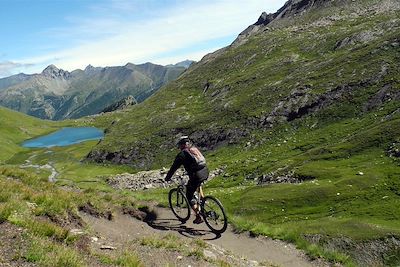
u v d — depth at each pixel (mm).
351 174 62906
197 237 17781
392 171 59062
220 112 158500
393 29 159625
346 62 136625
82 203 18547
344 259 18000
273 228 20406
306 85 134750
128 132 190000
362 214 47594
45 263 11164
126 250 13648
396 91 103188
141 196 24297
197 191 17172
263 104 143125
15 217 13805
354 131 93875
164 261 14008
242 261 15898
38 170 152500
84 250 13250
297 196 58281
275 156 100562
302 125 117938
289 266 17266
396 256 28125
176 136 157875
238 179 89688
